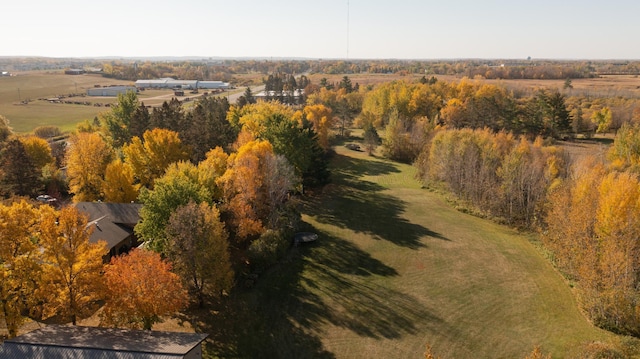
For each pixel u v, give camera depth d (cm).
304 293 4641
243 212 5291
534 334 4059
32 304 3650
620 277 4200
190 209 4203
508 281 5019
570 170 7194
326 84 19812
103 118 10312
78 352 2834
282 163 6303
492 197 7106
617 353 3597
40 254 3594
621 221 4434
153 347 2919
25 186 6712
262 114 9819
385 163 10488
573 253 4975
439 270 5256
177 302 3553
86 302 3691
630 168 6800
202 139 7844
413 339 3972
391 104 13862
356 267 5269
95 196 6775
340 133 13662
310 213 6950
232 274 4297
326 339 3925
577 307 4503
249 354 3691
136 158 7050
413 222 6738
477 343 3931
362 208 7262
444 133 8912
